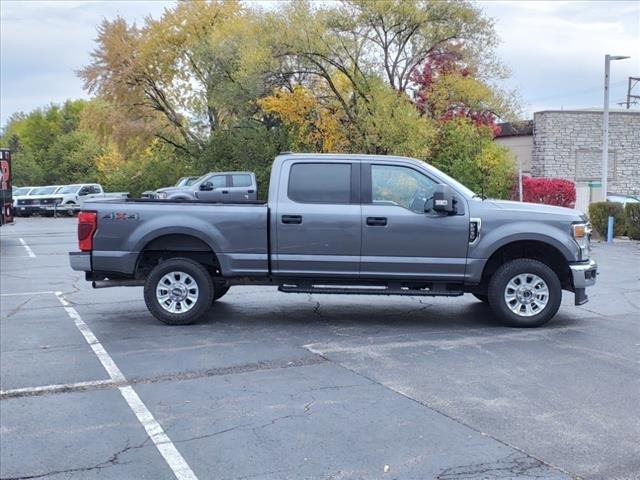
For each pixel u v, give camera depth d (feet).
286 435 15.44
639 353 22.31
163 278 27.09
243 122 105.40
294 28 81.71
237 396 18.26
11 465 14.20
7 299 34.06
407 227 25.84
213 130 117.91
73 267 26.68
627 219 67.05
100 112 128.16
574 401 17.48
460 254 25.86
